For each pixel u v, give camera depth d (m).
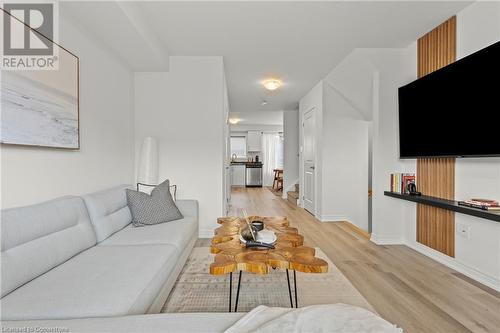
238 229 2.16
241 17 2.54
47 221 1.52
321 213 4.53
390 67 3.26
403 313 1.78
